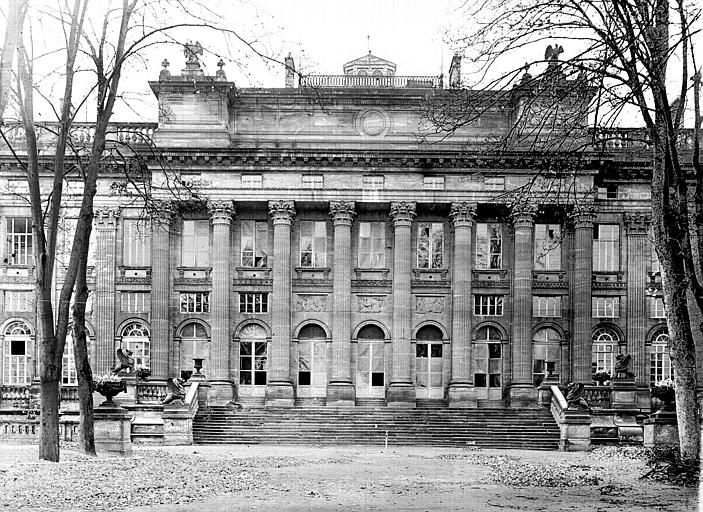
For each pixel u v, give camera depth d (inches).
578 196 2267.5
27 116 1202.0
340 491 1012.5
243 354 2356.1
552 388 2074.3
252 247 2381.9
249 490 1002.1
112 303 2359.7
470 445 1902.1
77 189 2367.1
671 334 1141.7
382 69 2807.6
